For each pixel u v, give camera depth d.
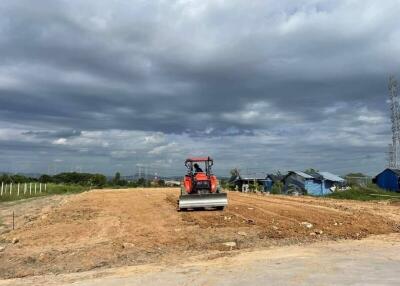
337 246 13.99
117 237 16.20
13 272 11.72
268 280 9.66
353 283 9.23
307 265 11.12
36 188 52.59
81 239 15.95
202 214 22.38
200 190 24.77
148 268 11.44
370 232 17.00
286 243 14.80
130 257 12.95
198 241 15.12
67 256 13.16
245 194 45.38
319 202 31.78
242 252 13.30
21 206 31.97
